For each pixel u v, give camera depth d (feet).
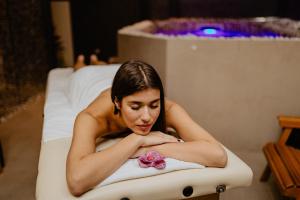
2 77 9.91
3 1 9.58
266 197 5.15
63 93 5.74
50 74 7.12
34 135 7.68
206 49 6.04
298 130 6.42
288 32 8.05
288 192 3.99
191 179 3.15
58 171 3.26
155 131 3.62
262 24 10.57
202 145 3.34
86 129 3.37
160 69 6.38
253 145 6.67
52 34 12.39
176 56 6.10
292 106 6.31
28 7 10.75
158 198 3.10
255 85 6.22
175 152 3.31
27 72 11.02
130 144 3.17
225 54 6.05
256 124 6.51
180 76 6.24
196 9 14.53
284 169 4.35
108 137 3.91
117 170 3.09
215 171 3.26
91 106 3.74
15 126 8.23
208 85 6.30
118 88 3.10
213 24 11.08
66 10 13.10
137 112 3.11
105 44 14.44
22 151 6.85
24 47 10.74
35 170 6.09
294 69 6.04
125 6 14.01
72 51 13.75
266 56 6.00
